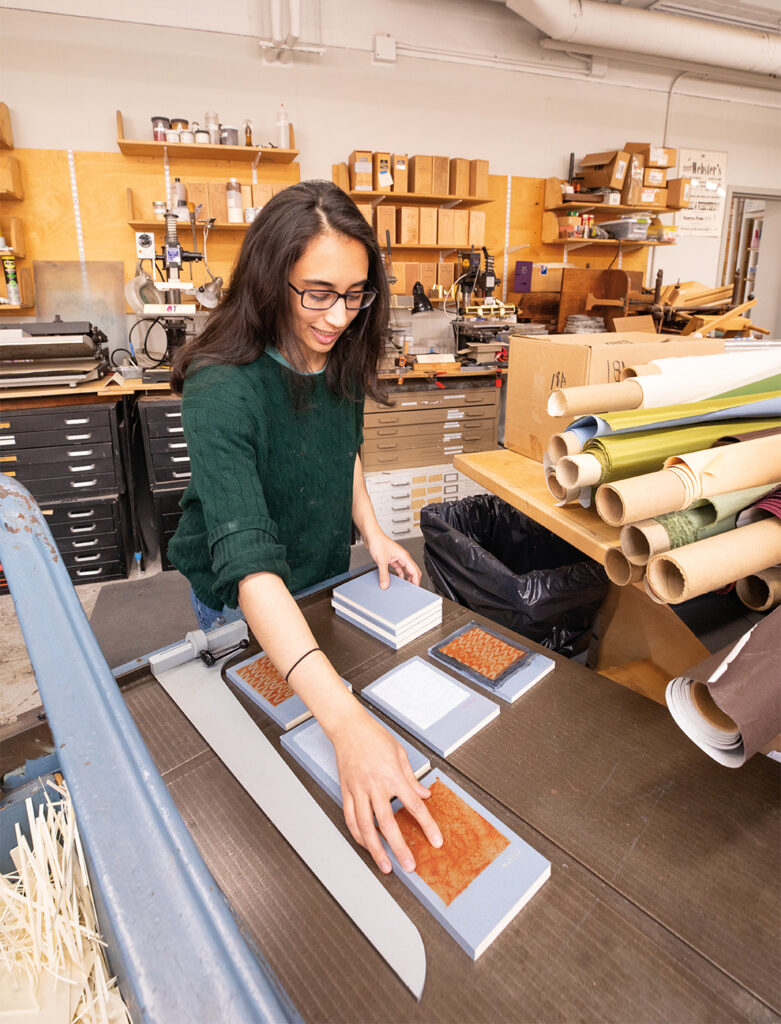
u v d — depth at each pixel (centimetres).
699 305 443
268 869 58
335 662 89
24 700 215
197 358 88
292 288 80
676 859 58
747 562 68
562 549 176
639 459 82
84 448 285
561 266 458
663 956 50
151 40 350
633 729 75
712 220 530
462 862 57
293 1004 47
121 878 31
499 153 443
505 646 91
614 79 461
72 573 296
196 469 78
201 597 115
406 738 74
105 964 51
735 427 92
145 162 359
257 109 378
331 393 102
